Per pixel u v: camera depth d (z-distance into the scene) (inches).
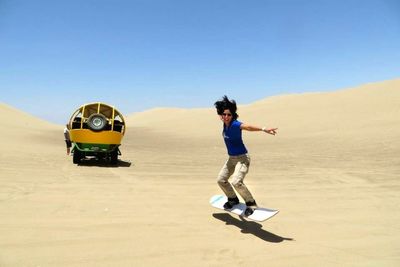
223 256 190.7
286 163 601.9
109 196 319.9
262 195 351.9
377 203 325.4
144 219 252.1
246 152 247.6
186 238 216.5
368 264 186.4
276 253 197.9
